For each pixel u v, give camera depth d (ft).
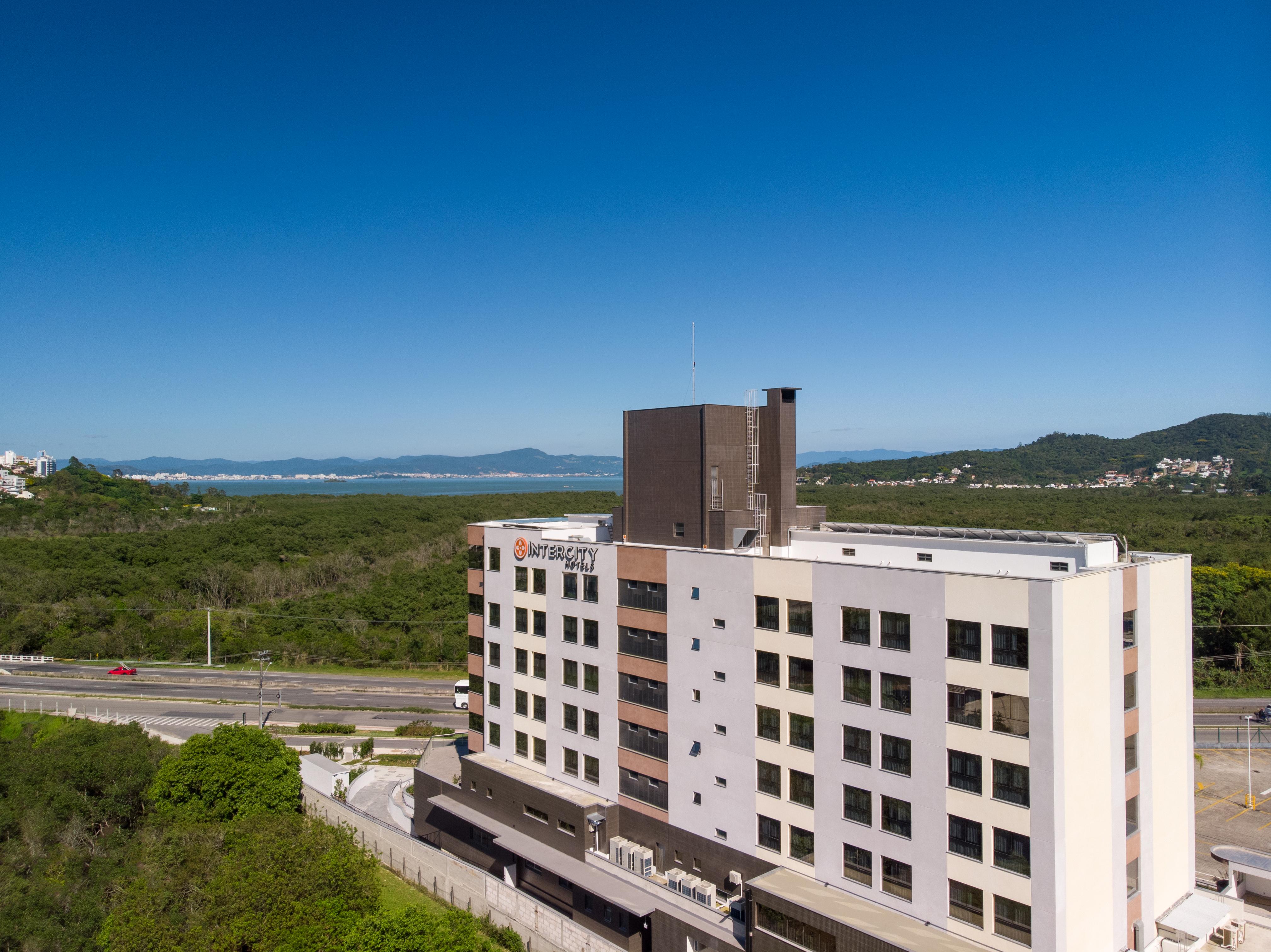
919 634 105.40
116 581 446.60
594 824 146.72
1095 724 100.89
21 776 197.77
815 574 117.29
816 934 107.14
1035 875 94.68
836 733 115.03
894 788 108.17
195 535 552.00
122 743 214.07
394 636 384.68
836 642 114.83
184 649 381.60
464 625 386.11
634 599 146.30
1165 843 117.19
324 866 135.33
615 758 150.41
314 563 493.36
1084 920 99.14
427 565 508.12
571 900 149.28
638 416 158.61
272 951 120.06
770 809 124.16
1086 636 99.19
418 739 264.52
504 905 145.18
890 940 99.66
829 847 116.06
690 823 136.67
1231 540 477.36
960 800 101.45
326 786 211.61
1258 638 318.24
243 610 427.33
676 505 151.12
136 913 129.49
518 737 173.37
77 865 166.20
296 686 332.39
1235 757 230.89
